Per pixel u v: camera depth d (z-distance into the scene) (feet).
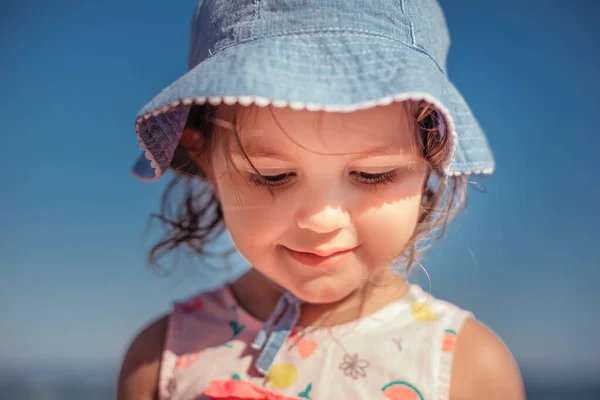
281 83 3.19
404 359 3.79
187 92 3.30
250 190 3.52
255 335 4.15
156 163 4.06
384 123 3.36
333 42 3.45
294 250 3.55
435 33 3.97
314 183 3.35
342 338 3.91
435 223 4.02
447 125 3.44
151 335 4.46
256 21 3.61
